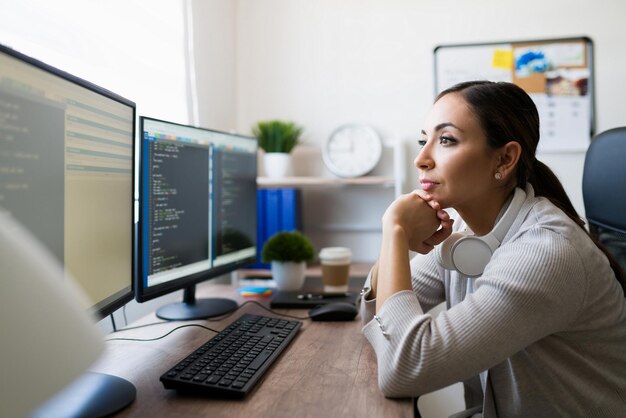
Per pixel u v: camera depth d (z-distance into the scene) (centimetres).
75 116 74
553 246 75
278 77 218
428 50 209
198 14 186
